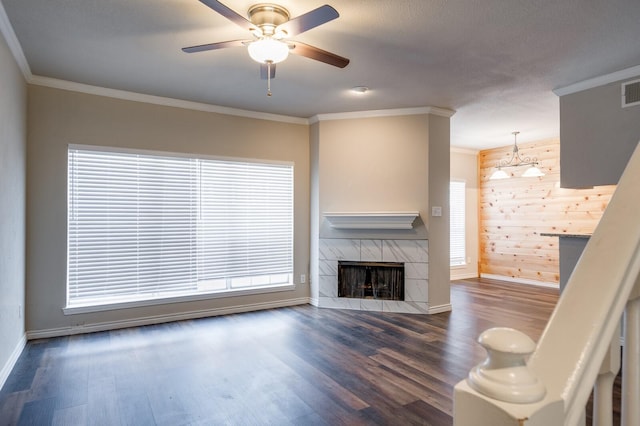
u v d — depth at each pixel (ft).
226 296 15.55
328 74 12.09
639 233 2.01
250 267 16.16
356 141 16.33
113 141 13.46
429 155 15.55
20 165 11.19
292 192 17.12
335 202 16.53
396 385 8.92
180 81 12.67
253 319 14.69
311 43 10.01
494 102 14.96
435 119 15.80
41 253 12.35
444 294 16.01
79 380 9.20
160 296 14.30
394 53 10.58
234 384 8.99
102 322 13.26
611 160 11.95
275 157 16.69
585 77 12.28
